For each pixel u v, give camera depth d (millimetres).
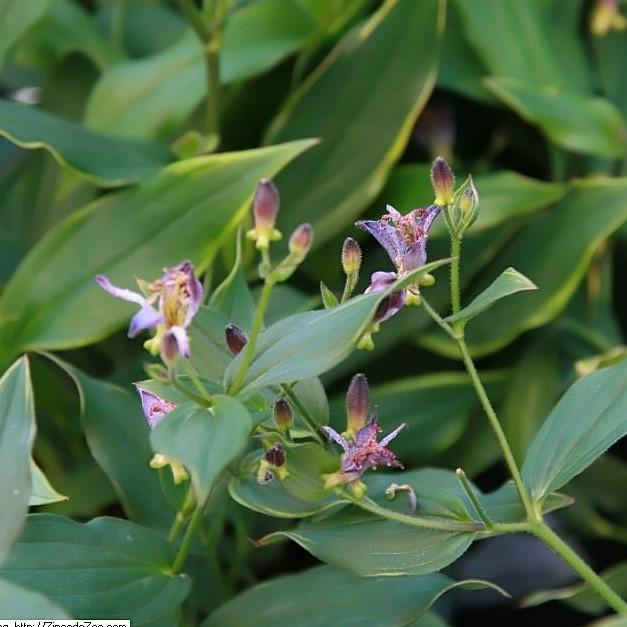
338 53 2266
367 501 1962
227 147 2336
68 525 1995
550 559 2385
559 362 2307
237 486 1982
